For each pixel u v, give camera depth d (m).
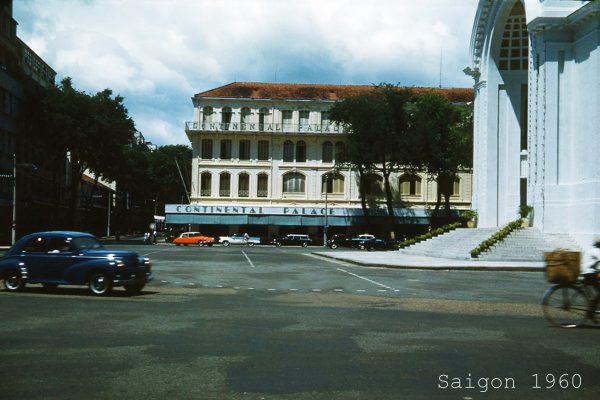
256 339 9.33
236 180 70.94
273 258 37.78
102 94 65.44
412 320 11.59
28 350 8.41
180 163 101.75
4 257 16.39
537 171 35.91
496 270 27.39
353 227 71.44
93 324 10.71
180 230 78.12
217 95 70.56
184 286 18.81
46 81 74.19
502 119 43.09
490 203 42.78
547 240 33.75
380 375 7.07
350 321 11.37
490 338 9.57
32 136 62.12
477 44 44.44
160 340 9.20
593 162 32.31
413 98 61.69
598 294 10.70
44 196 68.94
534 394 6.39
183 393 6.27
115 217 105.94
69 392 6.30
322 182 71.44
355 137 61.19
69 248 15.81
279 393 6.29
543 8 35.09
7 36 56.62
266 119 70.88
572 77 35.06
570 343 9.17
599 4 31.30
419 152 58.66
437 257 37.72
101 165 65.44
